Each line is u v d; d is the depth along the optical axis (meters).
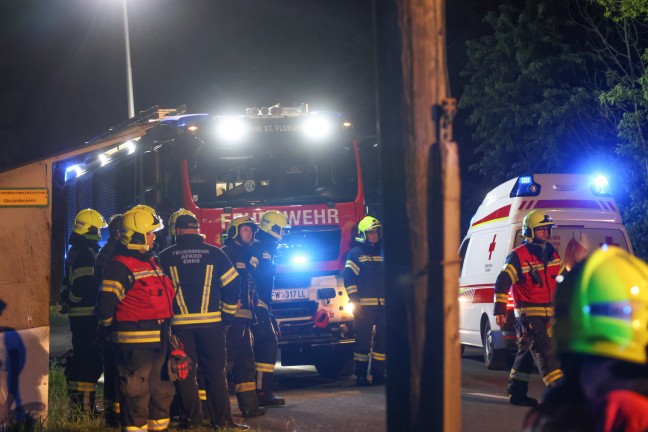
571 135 22.84
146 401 7.47
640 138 19.09
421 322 3.88
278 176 12.52
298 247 12.23
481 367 13.51
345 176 12.71
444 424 3.83
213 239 12.23
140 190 12.70
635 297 2.26
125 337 7.43
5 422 8.27
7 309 8.38
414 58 3.94
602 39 21.36
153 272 7.54
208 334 8.38
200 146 12.31
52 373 10.83
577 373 2.38
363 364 11.59
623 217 20.33
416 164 3.92
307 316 12.08
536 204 12.52
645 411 2.24
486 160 23.91
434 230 3.89
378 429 8.59
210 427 8.49
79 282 9.27
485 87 23.42
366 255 11.41
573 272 2.39
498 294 9.19
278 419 9.29
